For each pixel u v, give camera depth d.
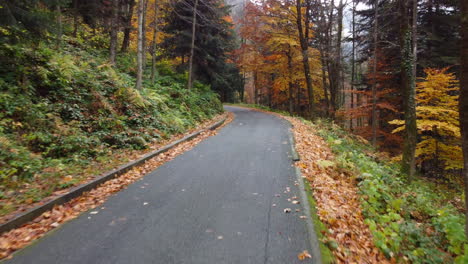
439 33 14.56
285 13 18.59
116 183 5.26
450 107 10.10
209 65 22.66
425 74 14.55
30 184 4.55
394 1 12.01
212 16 20.03
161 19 20.78
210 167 6.39
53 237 3.29
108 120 8.02
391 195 5.43
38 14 6.78
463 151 3.08
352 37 18.64
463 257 3.04
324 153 7.73
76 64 10.16
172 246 3.12
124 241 3.22
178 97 14.33
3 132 5.76
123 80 11.45
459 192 10.18
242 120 16.72
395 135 15.38
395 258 3.27
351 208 4.48
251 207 4.19
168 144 8.41
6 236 3.23
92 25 16.91
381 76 15.26
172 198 4.57
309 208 4.07
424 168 13.17
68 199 4.34
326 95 20.47
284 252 2.99
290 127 12.95
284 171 6.03
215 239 3.27
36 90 7.48
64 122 7.18
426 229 4.26
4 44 6.72
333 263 2.84
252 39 22.75
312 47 20.50
